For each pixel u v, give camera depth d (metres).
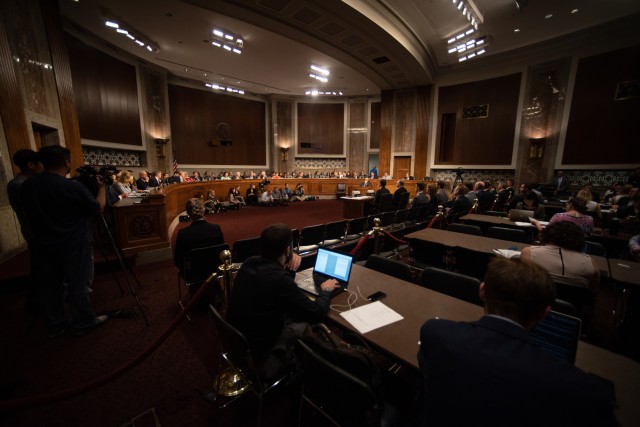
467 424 0.73
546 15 7.23
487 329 0.81
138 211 4.12
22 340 2.44
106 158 8.66
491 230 3.73
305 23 6.83
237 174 12.56
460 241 3.24
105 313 2.84
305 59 9.28
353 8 6.12
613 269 2.34
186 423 1.69
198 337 2.51
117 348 2.35
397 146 12.28
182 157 11.54
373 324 1.50
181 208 8.27
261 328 1.50
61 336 2.48
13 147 3.87
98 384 1.43
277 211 9.71
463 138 10.94
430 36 8.46
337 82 11.80
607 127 8.17
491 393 0.71
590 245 2.97
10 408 1.23
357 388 1.02
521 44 8.98
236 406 1.81
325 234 4.22
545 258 1.95
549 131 9.16
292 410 1.70
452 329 0.85
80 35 7.40
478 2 6.60
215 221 7.85
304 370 1.24
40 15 4.84
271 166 14.34
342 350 1.14
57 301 2.46
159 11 6.47
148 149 9.80
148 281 3.65
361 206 7.35
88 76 7.71
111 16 6.51
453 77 10.93
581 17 7.36
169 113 10.70
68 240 2.31
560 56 8.74
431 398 0.82
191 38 7.76
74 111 5.71
